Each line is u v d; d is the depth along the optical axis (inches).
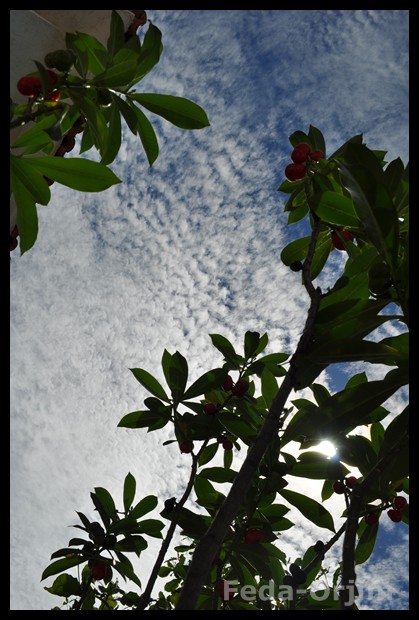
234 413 97.5
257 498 89.6
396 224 59.0
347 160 59.9
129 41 75.0
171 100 80.1
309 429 60.4
